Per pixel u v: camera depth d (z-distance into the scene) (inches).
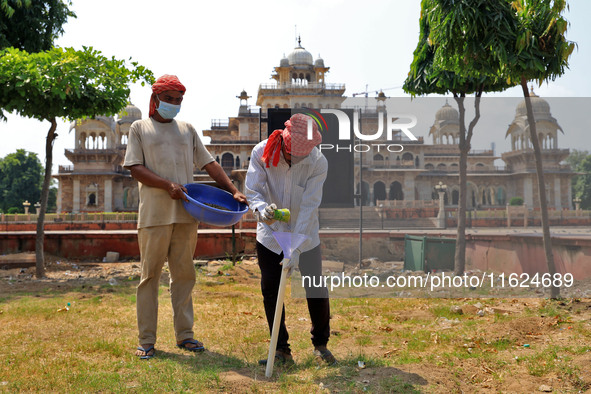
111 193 1990.7
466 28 204.8
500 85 245.0
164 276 331.3
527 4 213.2
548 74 213.0
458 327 161.5
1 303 224.4
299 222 116.1
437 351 134.0
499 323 162.1
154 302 136.9
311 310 124.3
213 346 144.8
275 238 111.9
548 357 121.3
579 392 100.6
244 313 197.2
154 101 138.9
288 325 174.7
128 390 102.0
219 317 189.6
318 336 125.3
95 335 156.9
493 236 167.3
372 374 112.0
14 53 305.1
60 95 296.2
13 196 2285.9
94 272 390.9
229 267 383.9
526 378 109.3
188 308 144.2
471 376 111.8
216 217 131.6
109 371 116.4
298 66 2172.7
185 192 135.3
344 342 147.6
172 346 143.6
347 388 102.0
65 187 2014.0
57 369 118.0
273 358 111.8
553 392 101.1
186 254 141.8
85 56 315.9
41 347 140.6
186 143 143.9
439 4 211.0
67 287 288.5
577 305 174.7
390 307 201.9
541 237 172.4
